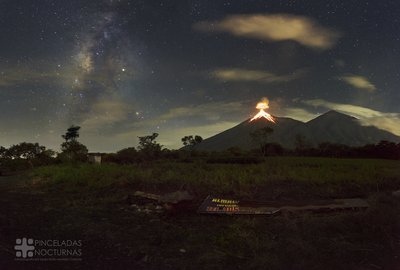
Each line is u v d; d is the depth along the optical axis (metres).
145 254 8.44
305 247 8.45
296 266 7.62
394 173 22.36
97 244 9.25
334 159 43.62
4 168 43.25
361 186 17.52
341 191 16.39
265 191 15.75
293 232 9.73
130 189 17.16
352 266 7.79
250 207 12.41
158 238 9.57
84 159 40.50
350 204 12.78
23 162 43.69
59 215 12.40
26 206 14.31
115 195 16.02
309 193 15.65
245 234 9.58
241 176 19.45
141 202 14.34
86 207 13.85
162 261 8.02
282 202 12.98
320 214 11.99
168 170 23.55
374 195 14.27
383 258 8.25
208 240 9.41
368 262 8.02
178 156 43.38
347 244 8.95
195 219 11.62
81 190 17.98
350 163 34.22
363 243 9.18
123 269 7.64
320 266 7.67
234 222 11.00
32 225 11.05
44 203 15.05
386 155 54.56
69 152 42.00
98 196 16.27
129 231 10.35
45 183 21.59
